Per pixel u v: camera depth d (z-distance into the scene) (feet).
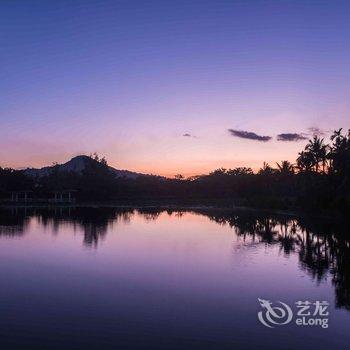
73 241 141.49
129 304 69.05
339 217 228.43
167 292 76.38
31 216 253.03
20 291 76.38
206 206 399.24
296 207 296.51
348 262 107.55
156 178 616.80
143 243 138.41
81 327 58.95
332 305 70.44
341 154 239.30
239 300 72.13
